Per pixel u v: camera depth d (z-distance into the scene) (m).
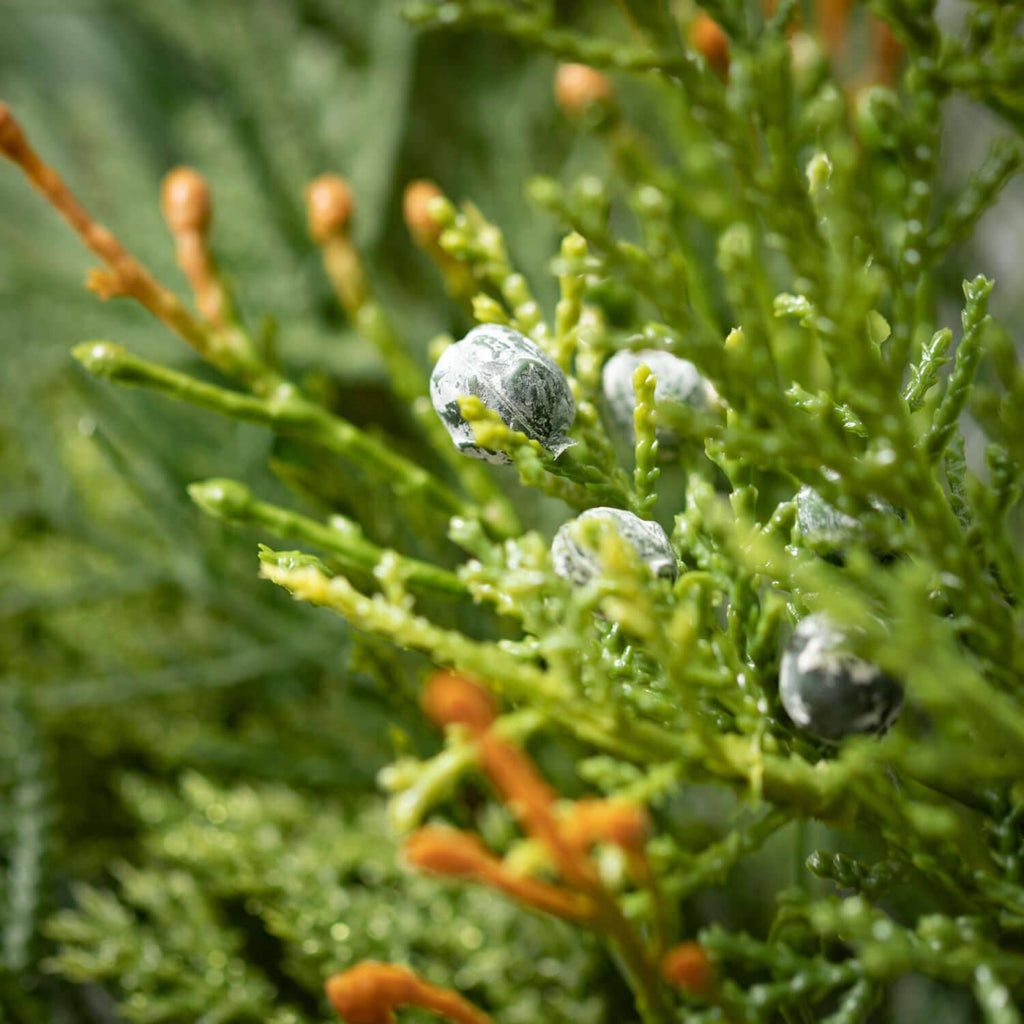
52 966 0.18
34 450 0.23
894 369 0.14
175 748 0.22
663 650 0.14
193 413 0.23
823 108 0.14
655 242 0.16
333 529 0.16
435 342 0.17
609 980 0.18
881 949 0.13
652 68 0.14
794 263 0.14
